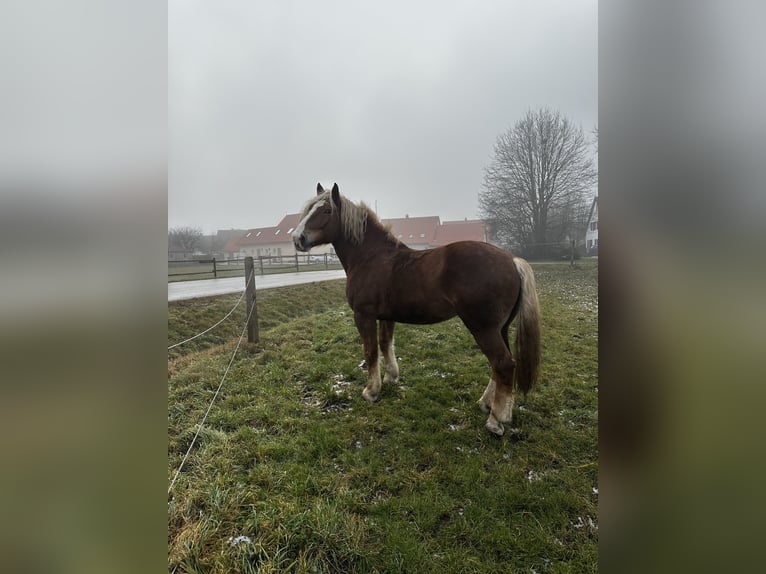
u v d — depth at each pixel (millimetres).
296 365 3850
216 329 5625
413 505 1787
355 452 2270
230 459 2164
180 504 1794
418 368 3752
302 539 1581
